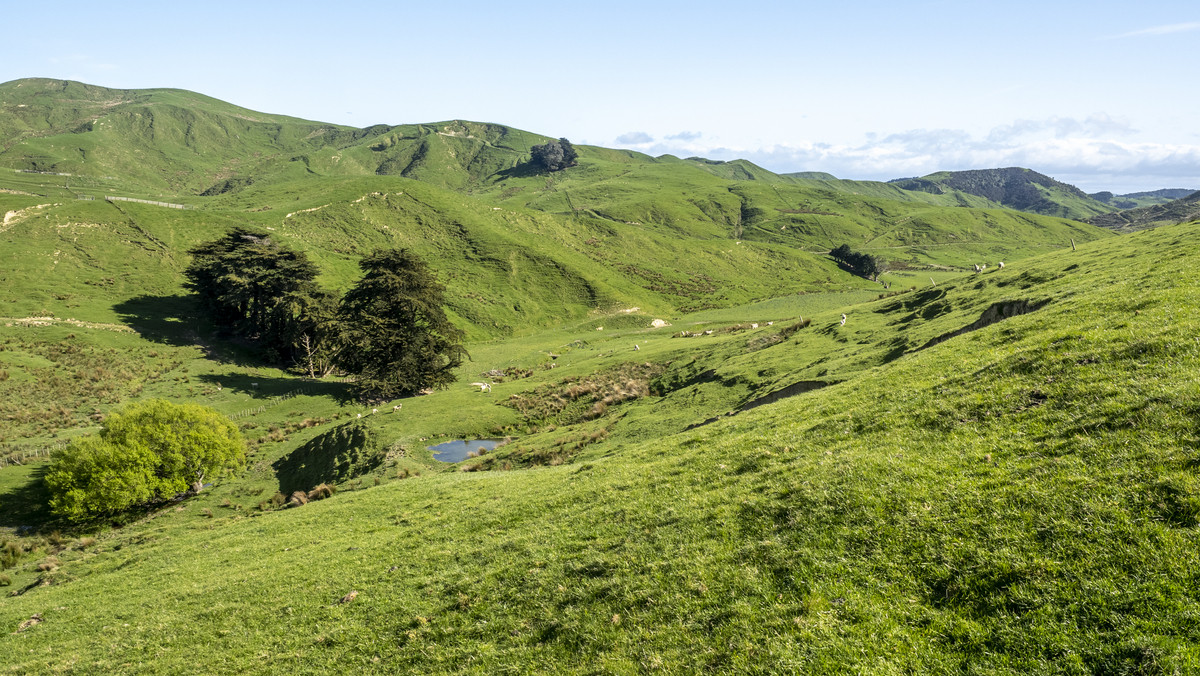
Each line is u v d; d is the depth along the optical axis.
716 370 55.97
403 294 79.94
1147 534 9.54
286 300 97.12
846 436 18.84
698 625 11.80
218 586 23.95
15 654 22.22
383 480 45.28
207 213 156.12
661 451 26.06
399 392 78.69
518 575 16.78
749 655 10.42
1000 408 16.30
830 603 10.94
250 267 101.75
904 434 17.17
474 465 45.09
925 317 48.59
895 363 28.41
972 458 14.08
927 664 9.03
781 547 13.23
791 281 198.62
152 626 21.33
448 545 21.67
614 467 25.66
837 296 170.00
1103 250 46.47
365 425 58.56
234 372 92.88
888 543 11.97
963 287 52.38
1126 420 12.80
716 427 27.52
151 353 94.31
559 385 70.25
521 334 143.00
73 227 129.00
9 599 31.19
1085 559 9.60
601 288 165.12
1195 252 28.92
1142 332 17.03
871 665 9.27
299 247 153.00
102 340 94.31
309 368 99.62
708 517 16.16
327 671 15.11
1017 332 23.48
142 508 51.75
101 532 47.44
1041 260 53.12
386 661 14.78
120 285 116.62
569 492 23.45
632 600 13.48
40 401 75.00
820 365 42.16
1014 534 10.77
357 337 79.12
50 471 51.31
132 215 142.25
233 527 36.28
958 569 10.58
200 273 108.94
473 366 102.81
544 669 12.38
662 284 182.25
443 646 14.59
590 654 12.31
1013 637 8.89
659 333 121.88
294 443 64.69
